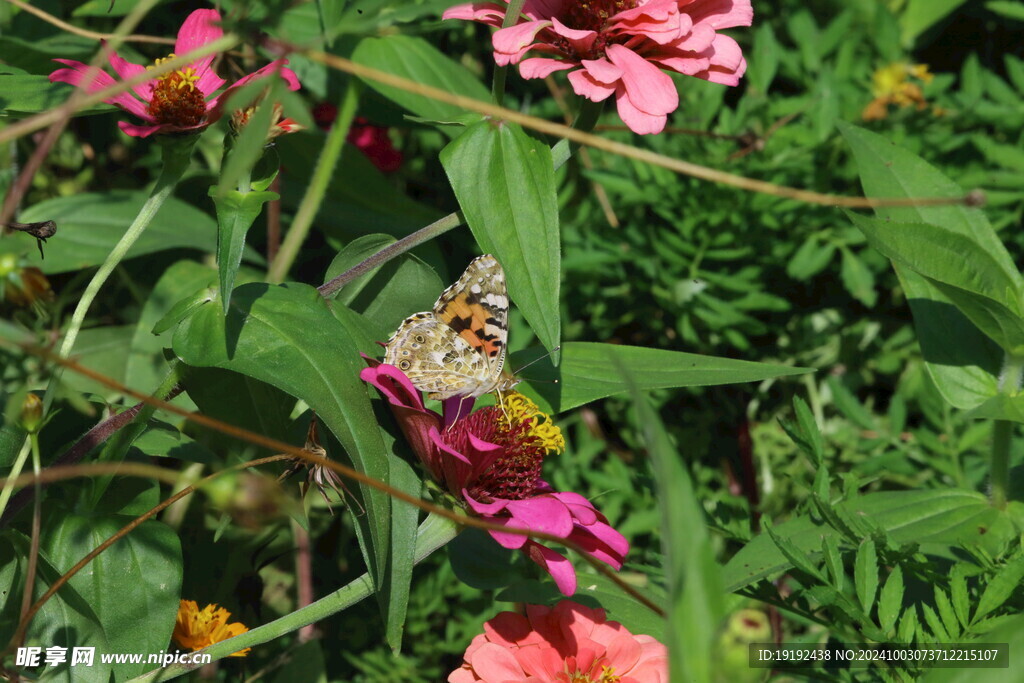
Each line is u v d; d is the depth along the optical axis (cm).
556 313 77
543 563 75
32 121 72
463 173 77
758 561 80
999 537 81
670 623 65
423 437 75
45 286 75
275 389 80
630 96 75
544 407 81
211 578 87
